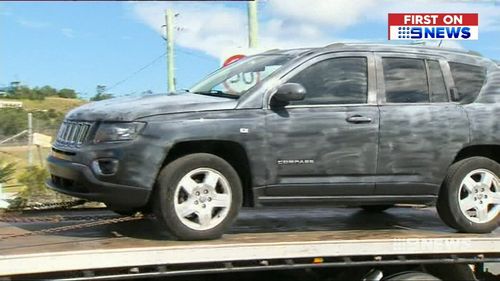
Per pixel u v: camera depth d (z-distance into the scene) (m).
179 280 5.00
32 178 8.03
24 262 4.29
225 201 5.28
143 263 4.59
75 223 6.01
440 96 5.98
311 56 5.69
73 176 5.16
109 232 5.64
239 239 5.25
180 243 4.98
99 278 4.52
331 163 5.54
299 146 5.45
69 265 4.41
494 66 6.31
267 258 4.92
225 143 5.30
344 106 5.62
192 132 5.13
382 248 5.24
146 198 5.07
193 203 5.17
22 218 6.41
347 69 5.74
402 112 5.75
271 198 5.46
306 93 5.56
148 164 5.03
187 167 5.14
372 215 7.34
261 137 5.34
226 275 5.20
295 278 5.41
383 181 5.70
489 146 6.14
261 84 5.46
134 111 5.11
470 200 5.98
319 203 5.62
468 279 5.71
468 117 5.96
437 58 6.09
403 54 5.97
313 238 5.32
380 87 5.79
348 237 5.41
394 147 5.71
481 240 5.56
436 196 5.93
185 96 5.61
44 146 9.28
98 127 5.14
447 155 5.88
